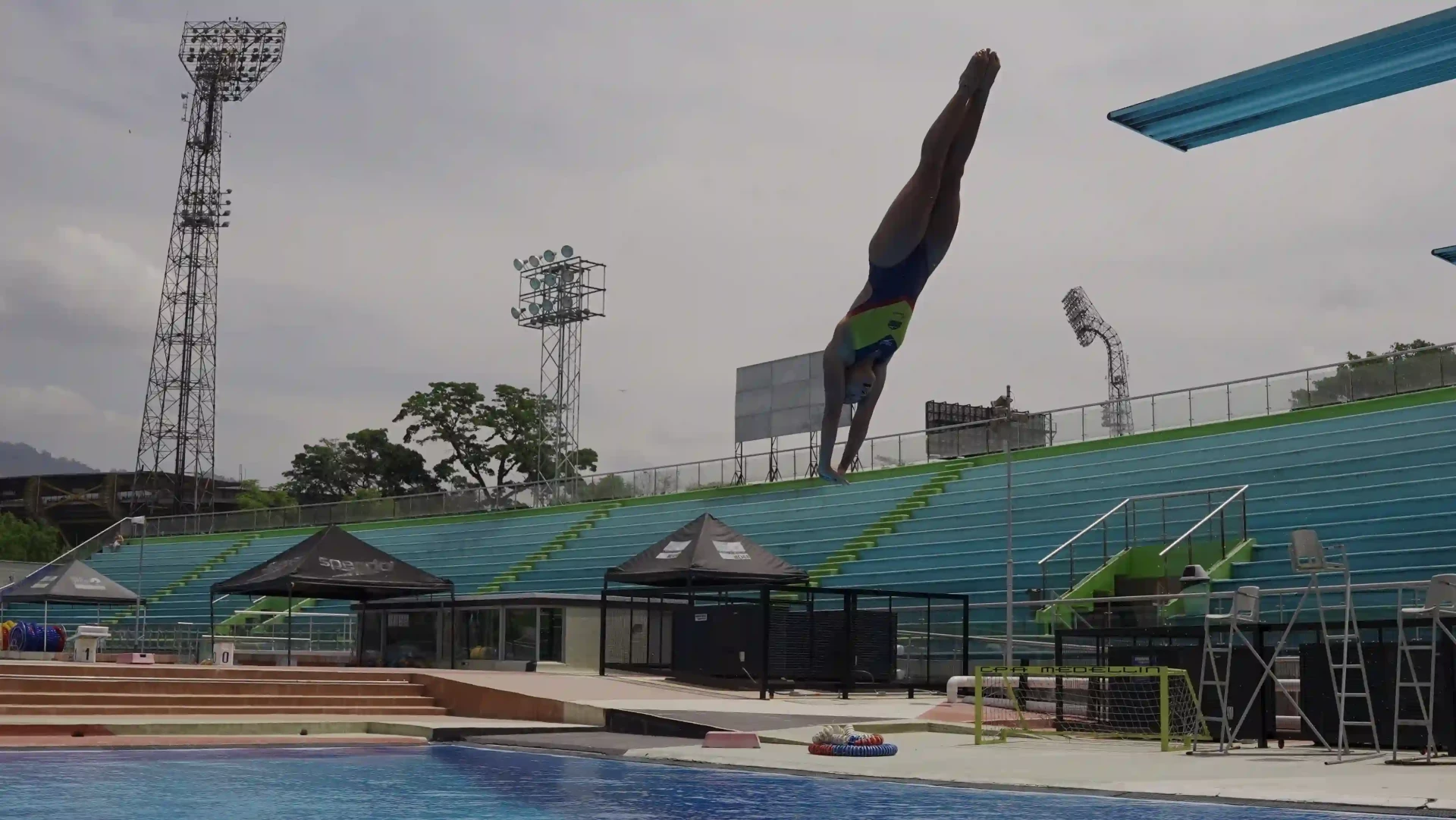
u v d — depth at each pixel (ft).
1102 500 109.09
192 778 43.01
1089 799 36.17
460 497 177.37
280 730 61.11
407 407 293.02
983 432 134.10
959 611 87.51
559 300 201.77
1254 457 105.40
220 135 252.42
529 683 74.54
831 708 68.08
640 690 75.25
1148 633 57.77
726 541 85.20
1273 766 43.39
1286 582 82.33
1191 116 48.73
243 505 296.71
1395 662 48.29
